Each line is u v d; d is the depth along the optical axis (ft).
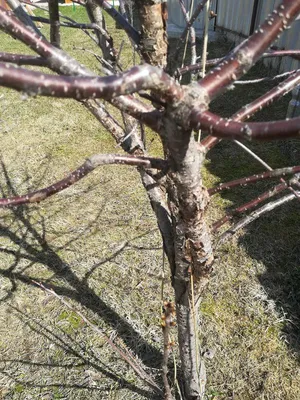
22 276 8.30
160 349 6.87
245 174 11.14
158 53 2.84
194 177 2.80
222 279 8.02
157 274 8.21
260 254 8.51
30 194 3.03
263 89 15.42
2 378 6.60
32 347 7.05
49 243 9.09
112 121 3.89
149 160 2.83
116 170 11.34
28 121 14.12
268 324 7.22
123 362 6.73
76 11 26.35
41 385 6.50
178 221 3.54
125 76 1.66
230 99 14.99
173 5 21.36
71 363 6.78
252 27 17.48
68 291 7.98
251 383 6.42
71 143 12.88
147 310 7.54
